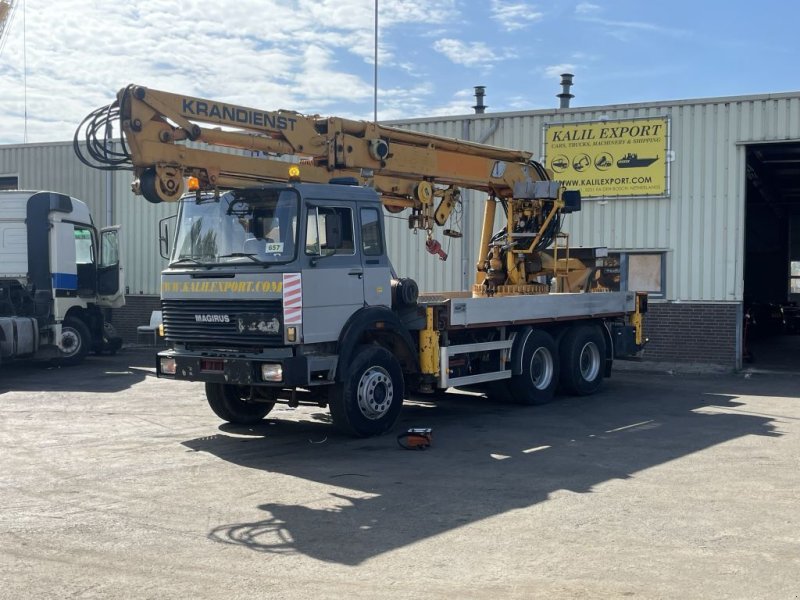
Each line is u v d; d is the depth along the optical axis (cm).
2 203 1872
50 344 1877
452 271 2158
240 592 545
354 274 1057
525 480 844
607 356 1561
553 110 2045
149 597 537
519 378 1330
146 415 1245
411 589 548
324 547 636
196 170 1011
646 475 862
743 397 1460
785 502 755
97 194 2531
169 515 723
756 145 1941
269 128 1088
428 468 900
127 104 955
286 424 1174
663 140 1953
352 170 1190
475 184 1437
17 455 968
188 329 1041
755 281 3788
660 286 1980
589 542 643
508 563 596
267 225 1000
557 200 1521
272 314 975
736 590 543
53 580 567
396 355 1152
